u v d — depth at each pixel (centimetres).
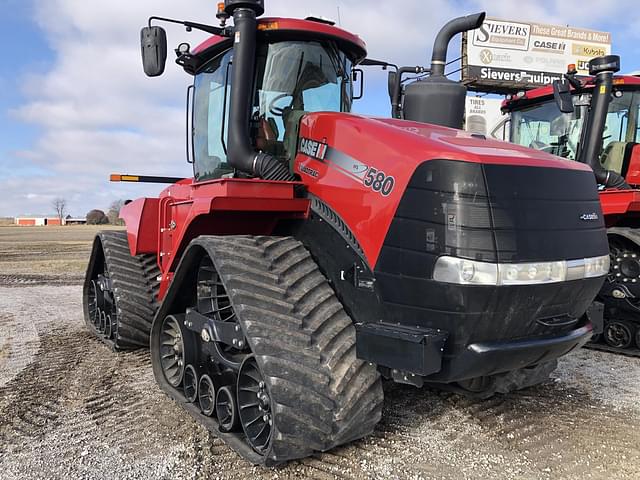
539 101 704
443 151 287
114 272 577
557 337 307
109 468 321
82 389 463
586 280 308
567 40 1474
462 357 287
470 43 1405
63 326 722
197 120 463
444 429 371
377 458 328
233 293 308
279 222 390
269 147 391
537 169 298
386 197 302
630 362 558
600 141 588
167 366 450
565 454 337
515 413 402
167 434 368
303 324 307
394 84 481
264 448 310
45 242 2833
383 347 287
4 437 367
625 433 369
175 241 470
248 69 370
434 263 281
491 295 274
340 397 295
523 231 284
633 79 630
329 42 413
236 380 365
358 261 318
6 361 552
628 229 575
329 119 359
